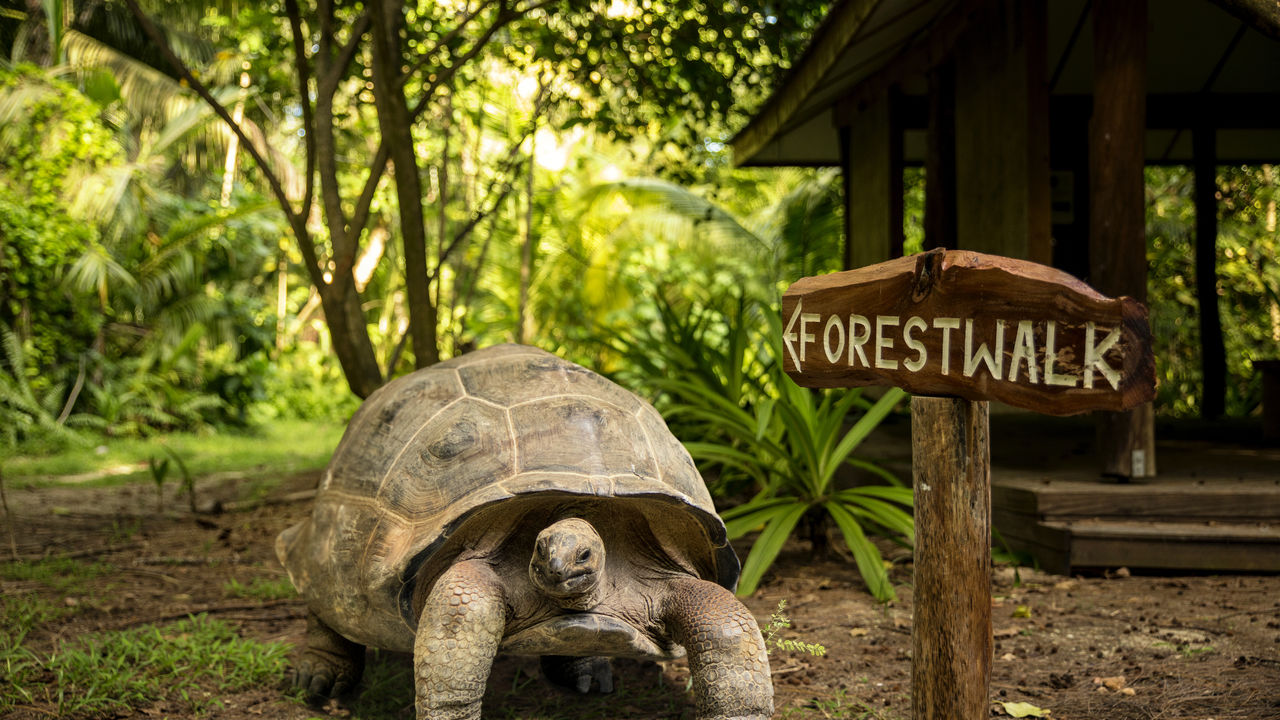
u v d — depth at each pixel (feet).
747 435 15.57
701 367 17.34
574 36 25.14
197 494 26.37
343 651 9.98
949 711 6.11
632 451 8.37
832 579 14.80
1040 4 19.17
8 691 9.68
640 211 43.27
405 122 19.65
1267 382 22.36
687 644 7.49
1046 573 14.39
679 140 30.71
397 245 49.73
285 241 55.01
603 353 37.22
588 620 7.50
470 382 9.29
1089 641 11.15
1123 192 14.16
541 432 8.31
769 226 45.91
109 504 24.45
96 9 44.27
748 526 14.52
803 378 7.16
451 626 7.13
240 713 9.48
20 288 39.32
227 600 14.28
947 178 24.16
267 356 50.67
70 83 39.81
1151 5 24.48
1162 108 29.25
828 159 34.27
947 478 6.13
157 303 45.14
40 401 40.29
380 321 56.03
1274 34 9.73
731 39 22.57
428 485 8.20
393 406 9.49
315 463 34.27
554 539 7.11
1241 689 9.33
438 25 23.57
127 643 10.83
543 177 48.55
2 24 43.78
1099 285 14.48
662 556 8.20
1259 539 13.80
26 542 18.97
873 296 6.47
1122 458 15.03
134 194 42.63
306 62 20.06
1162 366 41.24
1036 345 5.44
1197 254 30.09
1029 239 19.43
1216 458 18.63
